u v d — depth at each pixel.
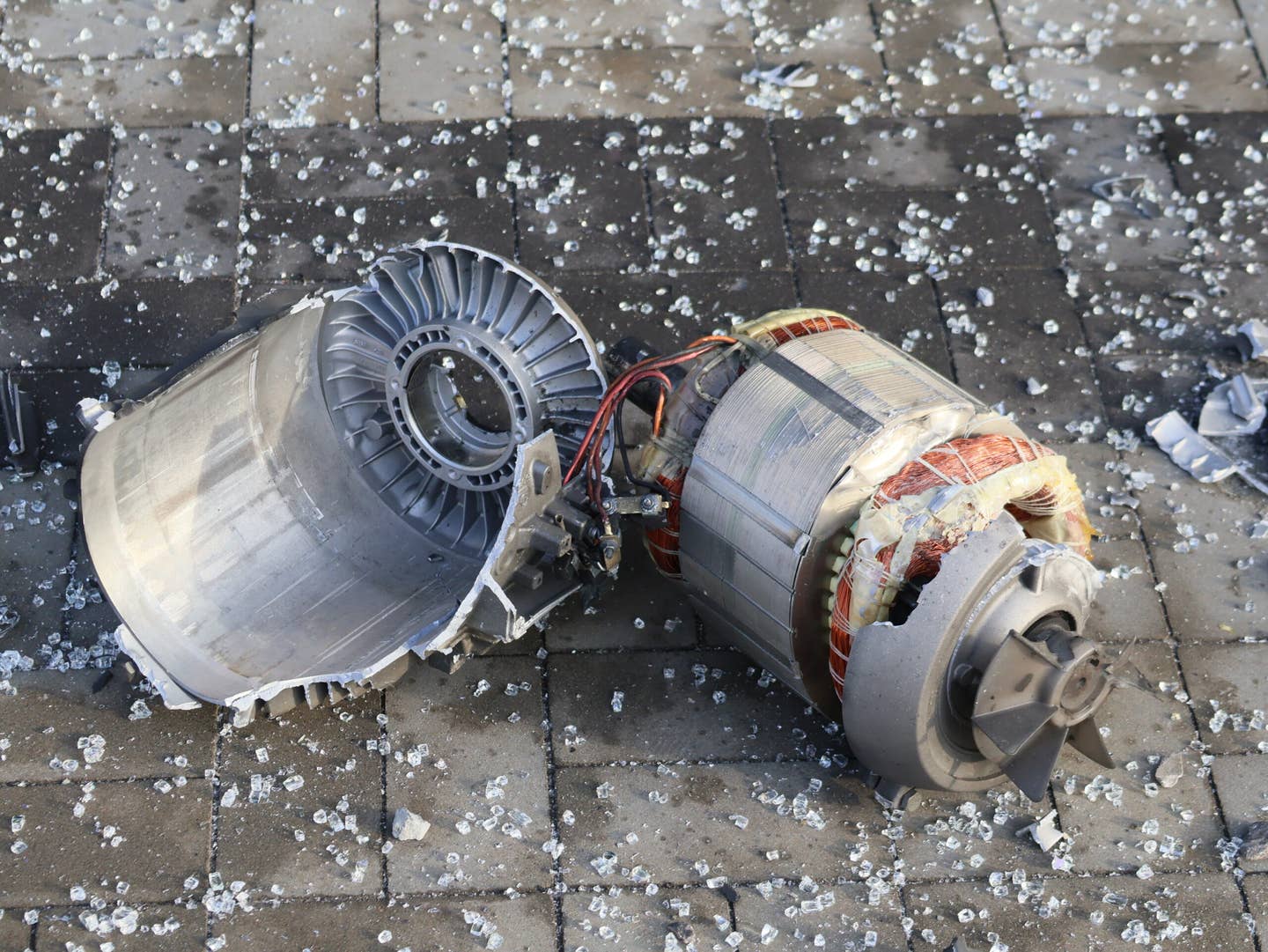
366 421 1.81
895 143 2.12
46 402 1.91
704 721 1.79
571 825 1.74
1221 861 1.75
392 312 1.78
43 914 1.68
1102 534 1.90
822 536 1.67
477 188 2.04
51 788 1.73
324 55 2.12
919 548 1.65
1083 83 2.18
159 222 2.01
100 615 1.81
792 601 1.68
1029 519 1.74
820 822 1.75
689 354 1.74
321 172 2.05
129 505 1.74
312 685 1.70
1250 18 2.23
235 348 1.74
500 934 1.69
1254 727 1.81
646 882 1.72
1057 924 1.72
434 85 2.11
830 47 2.18
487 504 1.80
